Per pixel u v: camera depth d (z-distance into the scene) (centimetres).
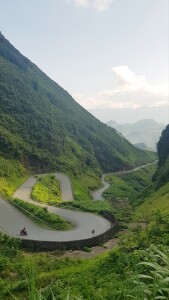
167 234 4288
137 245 4328
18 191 11281
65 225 7462
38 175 14975
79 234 6900
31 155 16400
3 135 15588
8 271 4594
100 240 6412
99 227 7625
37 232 6838
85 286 610
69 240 6219
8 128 17750
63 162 18425
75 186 14825
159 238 4178
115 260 4138
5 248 5519
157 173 15338
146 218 7688
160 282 475
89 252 5872
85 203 10369
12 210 8319
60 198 11800
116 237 6800
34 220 7688
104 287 2750
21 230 6469
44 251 5862
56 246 5919
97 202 10762
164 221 4806
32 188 11894
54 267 4862
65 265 5003
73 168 18475
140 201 12606
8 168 13200
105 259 4322
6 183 11538
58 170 17250
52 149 19188
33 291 430
